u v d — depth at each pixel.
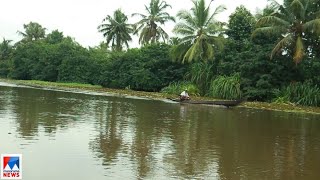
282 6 34.56
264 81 35.97
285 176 10.68
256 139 16.06
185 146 13.89
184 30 43.69
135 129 17.06
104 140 14.24
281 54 36.81
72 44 68.44
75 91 44.97
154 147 13.48
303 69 36.22
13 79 76.88
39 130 15.48
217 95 39.06
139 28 57.09
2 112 20.36
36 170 10.04
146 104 30.34
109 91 47.41
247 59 37.97
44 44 74.56
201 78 42.81
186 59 45.12
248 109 29.66
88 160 11.25
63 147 12.71
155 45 52.09
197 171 10.70
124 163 11.13
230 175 10.48
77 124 17.66
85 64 63.44
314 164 12.20
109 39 62.81
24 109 22.31
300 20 34.22
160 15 57.44
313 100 33.41
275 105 32.78
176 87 44.97
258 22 34.31
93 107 25.98
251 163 11.91
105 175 9.88
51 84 58.66
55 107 24.47
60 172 9.97
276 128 19.58
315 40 35.72
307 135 17.72
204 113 25.11
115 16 63.12
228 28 43.41
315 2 34.03
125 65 54.62
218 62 42.34
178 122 20.00
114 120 19.69
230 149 13.77
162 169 10.72
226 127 19.03
